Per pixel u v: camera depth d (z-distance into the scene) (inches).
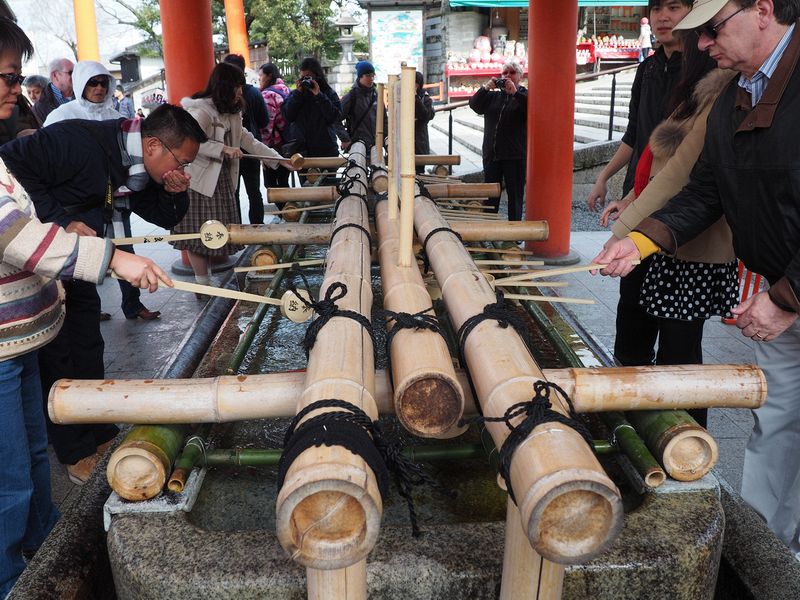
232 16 559.2
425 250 97.6
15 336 72.7
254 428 86.4
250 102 245.9
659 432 65.9
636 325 121.1
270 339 116.3
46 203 88.9
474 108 254.8
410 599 57.6
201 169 172.2
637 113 128.0
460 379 65.3
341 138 275.1
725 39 68.7
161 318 183.8
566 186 224.7
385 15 672.4
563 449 39.6
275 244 134.9
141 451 63.2
